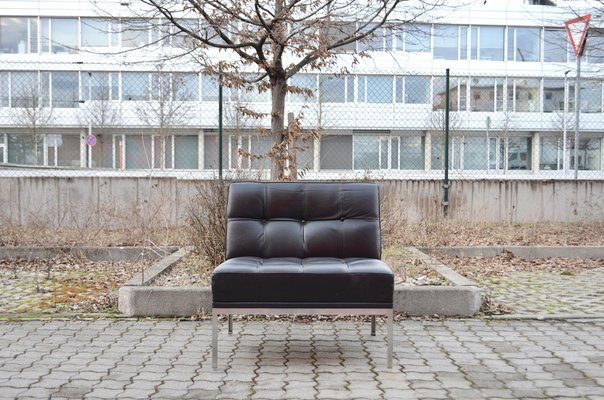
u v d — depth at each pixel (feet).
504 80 111.04
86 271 25.11
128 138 108.58
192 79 95.25
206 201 22.98
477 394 11.60
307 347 14.83
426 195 36.68
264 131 27.09
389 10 24.73
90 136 99.09
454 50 111.14
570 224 37.04
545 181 37.81
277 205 15.79
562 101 112.16
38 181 34.40
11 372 12.80
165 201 32.40
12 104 106.73
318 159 48.75
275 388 11.91
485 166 108.17
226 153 38.06
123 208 33.27
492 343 15.15
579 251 29.17
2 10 110.22
